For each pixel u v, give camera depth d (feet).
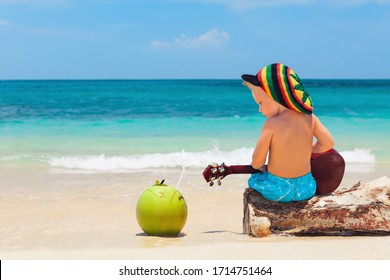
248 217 22.43
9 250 21.12
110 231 25.62
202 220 28.17
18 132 64.64
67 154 49.21
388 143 56.44
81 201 32.32
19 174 40.47
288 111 21.80
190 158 46.85
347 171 42.55
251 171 22.84
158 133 63.87
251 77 22.39
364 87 228.63
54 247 21.63
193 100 128.67
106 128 68.85
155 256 19.21
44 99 132.46
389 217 21.84
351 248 19.70
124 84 290.76
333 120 79.51
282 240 21.24
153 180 38.55
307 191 22.16
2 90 192.85
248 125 71.67
